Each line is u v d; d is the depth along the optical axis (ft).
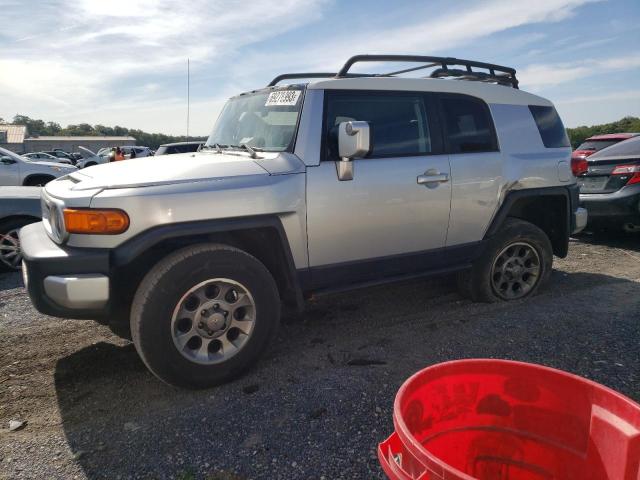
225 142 12.70
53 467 7.27
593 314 12.88
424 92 12.33
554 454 4.76
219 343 9.60
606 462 4.35
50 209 9.73
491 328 12.08
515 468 4.99
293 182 10.21
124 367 10.53
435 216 12.14
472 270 13.65
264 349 9.93
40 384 9.86
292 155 10.50
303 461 7.26
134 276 9.62
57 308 8.84
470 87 13.19
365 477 6.91
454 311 13.35
